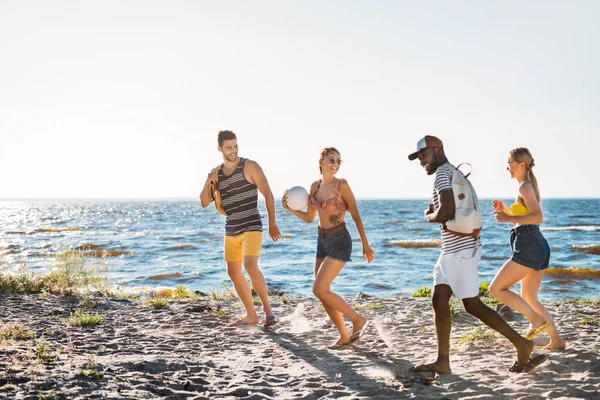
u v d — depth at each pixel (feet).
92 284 38.65
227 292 37.14
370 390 14.38
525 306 16.80
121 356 17.99
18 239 148.97
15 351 17.26
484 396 13.38
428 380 14.79
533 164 17.13
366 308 29.78
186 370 16.44
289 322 25.26
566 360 16.39
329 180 19.39
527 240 16.71
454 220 14.94
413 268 77.30
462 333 21.86
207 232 183.73
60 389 13.53
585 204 636.07
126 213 446.60
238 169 23.00
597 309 28.58
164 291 40.24
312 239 143.33
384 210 440.04
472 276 15.11
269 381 15.51
